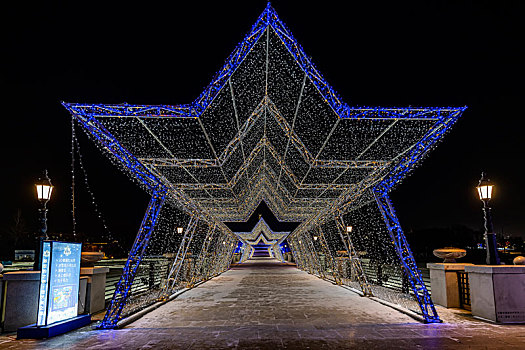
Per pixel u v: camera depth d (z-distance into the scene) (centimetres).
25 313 604
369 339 513
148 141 724
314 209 1498
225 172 960
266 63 573
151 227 702
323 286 1235
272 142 886
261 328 592
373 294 985
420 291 654
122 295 636
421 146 640
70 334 565
